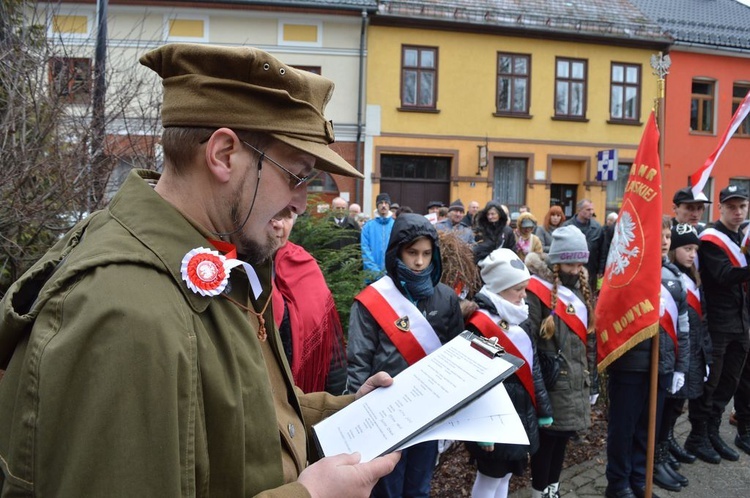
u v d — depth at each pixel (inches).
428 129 533.3
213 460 31.1
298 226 133.4
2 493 28.3
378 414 47.6
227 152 35.1
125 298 28.6
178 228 33.7
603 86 570.9
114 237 31.9
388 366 95.0
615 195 592.4
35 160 105.3
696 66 600.1
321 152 37.3
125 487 26.3
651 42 575.5
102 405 26.5
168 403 27.7
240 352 34.2
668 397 131.2
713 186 619.2
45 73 126.0
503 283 103.4
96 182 123.9
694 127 619.2
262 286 43.5
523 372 100.8
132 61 192.7
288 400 46.3
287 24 499.2
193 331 30.8
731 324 144.3
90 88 138.0
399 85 525.0
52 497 26.7
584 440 153.4
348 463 36.9
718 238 145.7
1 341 31.1
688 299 136.8
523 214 269.7
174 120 35.3
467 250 157.4
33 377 27.4
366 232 217.2
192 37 476.4
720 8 684.7
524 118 551.8
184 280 32.1
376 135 523.5
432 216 292.7
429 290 98.3
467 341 55.7
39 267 33.2
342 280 134.0
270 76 35.4
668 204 602.2
